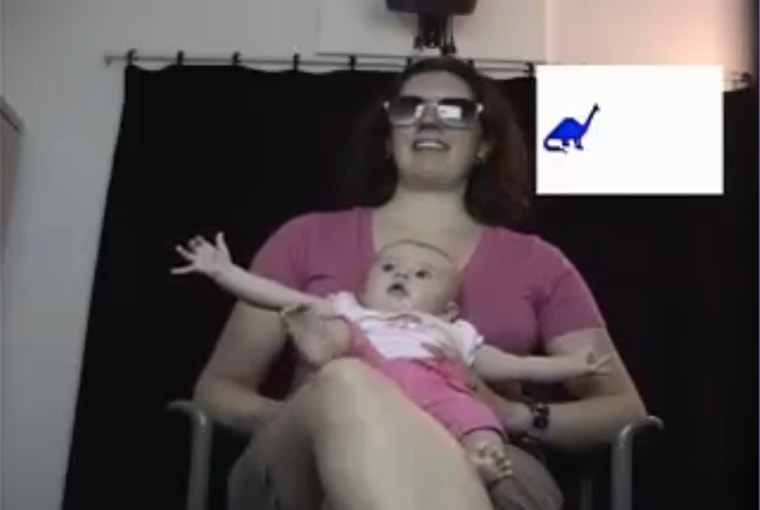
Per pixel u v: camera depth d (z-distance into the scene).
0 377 2.84
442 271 2.58
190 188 2.80
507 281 2.63
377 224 2.69
